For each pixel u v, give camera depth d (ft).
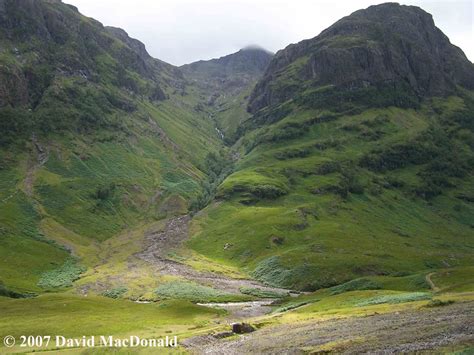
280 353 209.05
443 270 472.44
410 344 185.68
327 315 310.24
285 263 650.02
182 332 284.61
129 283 605.31
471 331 196.13
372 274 610.24
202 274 654.94
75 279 640.58
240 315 387.96
